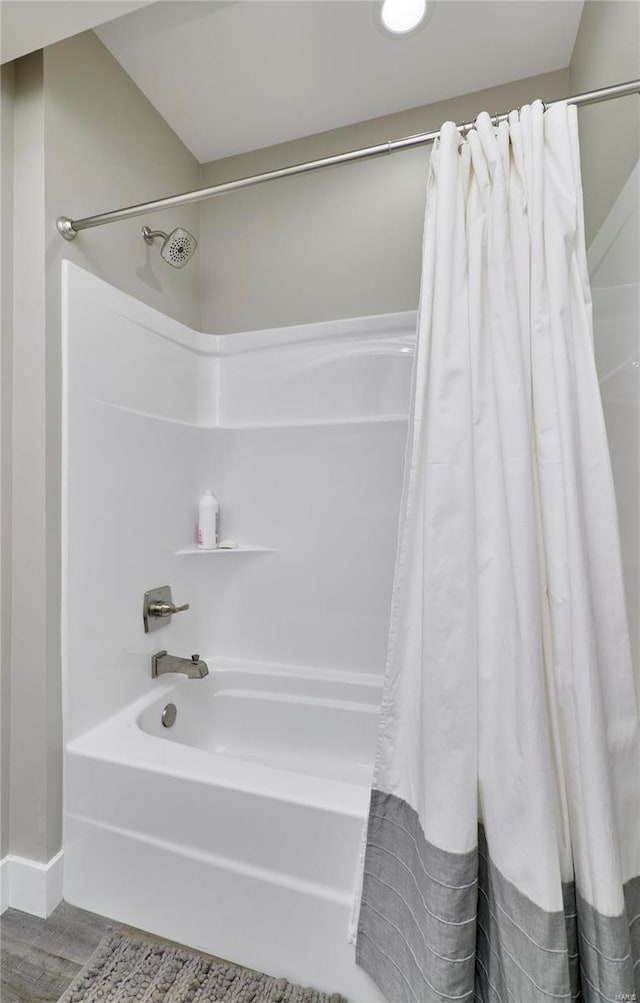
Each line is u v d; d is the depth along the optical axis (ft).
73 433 4.20
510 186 3.20
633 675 2.94
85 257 4.47
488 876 2.91
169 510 5.65
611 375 3.58
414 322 5.76
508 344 2.97
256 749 5.94
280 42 4.83
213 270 6.68
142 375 5.20
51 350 4.01
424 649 3.02
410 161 5.88
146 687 5.18
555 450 2.92
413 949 2.89
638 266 3.03
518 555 2.81
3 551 3.99
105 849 3.94
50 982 3.40
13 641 4.05
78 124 4.42
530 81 5.36
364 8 4.48
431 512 3.07
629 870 2.73
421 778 3.02
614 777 2.76
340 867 3.32
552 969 2.48
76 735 4.21
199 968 3.46
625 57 3.51
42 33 3.61
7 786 4.04
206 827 3.62
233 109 5.74
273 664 6.28
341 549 6.05
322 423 6.09
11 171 4.05
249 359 6.43
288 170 3.89
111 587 4.68
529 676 2.72
